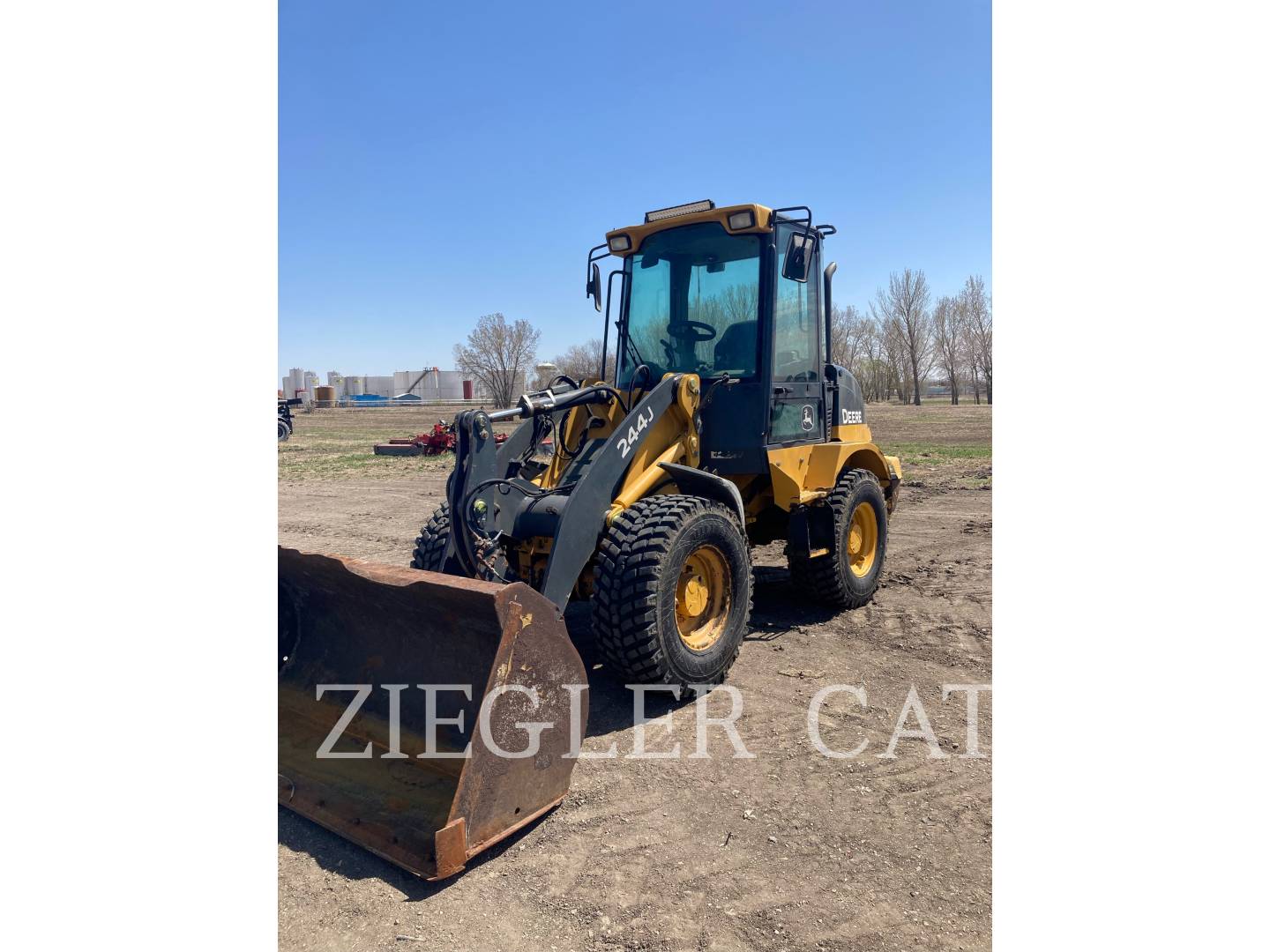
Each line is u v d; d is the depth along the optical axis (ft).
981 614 19.38
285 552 12.29
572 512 13.44
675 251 17.93
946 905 8.95
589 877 9.53
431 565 15.06
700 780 11.69
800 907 8.95
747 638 17.85
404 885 9.45
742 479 18.03
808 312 18.80
